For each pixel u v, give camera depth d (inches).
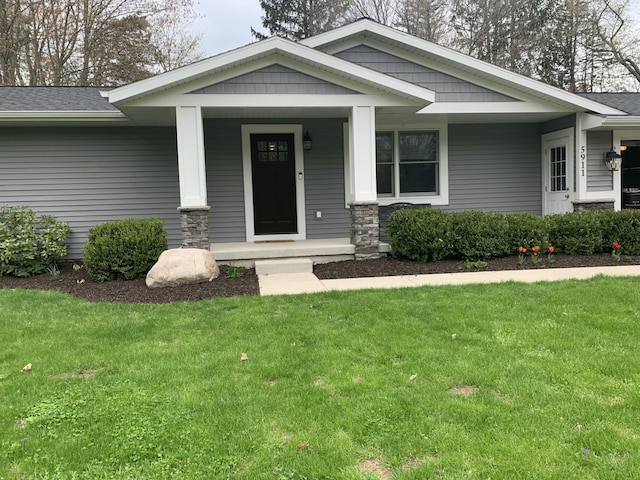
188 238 281.0
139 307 201.3
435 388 116.4
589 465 84.8
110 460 90.3
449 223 289.4
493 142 386.6
